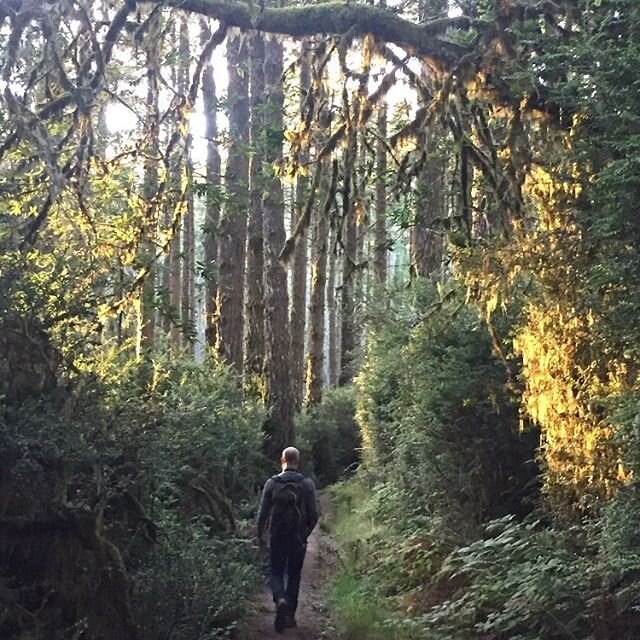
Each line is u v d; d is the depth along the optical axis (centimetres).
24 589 544
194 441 932
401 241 1321
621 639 556
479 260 756
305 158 922
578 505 715
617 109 574
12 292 586
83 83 732
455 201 903
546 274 686
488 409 955
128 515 654
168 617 611
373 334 1499
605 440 631
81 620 536
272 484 804
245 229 1752
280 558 787
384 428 1445
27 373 595
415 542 989
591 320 630
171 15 762
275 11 712
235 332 1703
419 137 762
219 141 852
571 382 702
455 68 705
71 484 582
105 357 715
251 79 1344
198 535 764
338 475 2022
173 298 2139
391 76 734
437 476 1030
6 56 680
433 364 1013
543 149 726
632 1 563
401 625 729
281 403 1565
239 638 697
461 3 854
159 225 859
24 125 656
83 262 664
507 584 672
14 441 527
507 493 944
